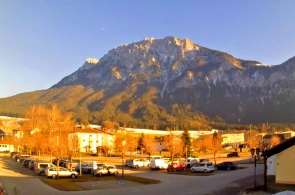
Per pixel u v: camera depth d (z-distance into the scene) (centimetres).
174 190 3534
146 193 3362
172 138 8944
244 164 6944
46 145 7425
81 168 5659
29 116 9406
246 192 3070
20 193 3400
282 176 3369
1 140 12062
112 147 10419
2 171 5719
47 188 3828
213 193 3222
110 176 5097
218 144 9819
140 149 11512
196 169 5722
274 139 9431
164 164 6469
